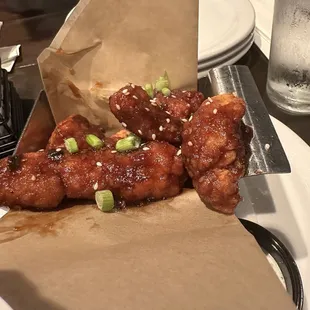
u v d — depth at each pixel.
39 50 0.48
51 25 0.53
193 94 0.28
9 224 0.24
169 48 0.28
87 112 0.30
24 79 0.43
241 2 0.41
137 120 0.25
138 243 0.21
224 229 0.21
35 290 0.18
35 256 0.20
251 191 0.27
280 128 0.30
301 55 0.32
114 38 0.28
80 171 0.25
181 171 0.25
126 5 0.27
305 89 0.33
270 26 0.42
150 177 0.24
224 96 0.24
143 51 0.28
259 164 0.23
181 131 0.25
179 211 0.24
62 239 0.22
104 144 0.27
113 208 0.25
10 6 0.57
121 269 0.19
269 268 0.19
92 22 0.27
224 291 0.18
